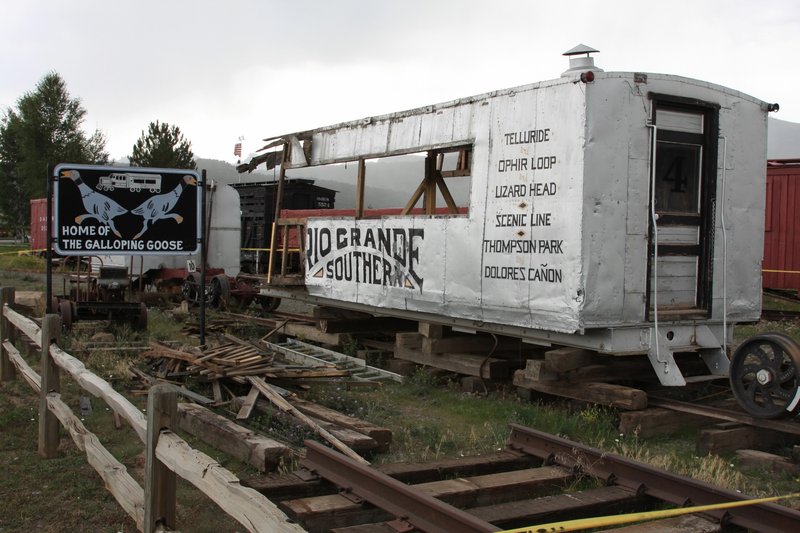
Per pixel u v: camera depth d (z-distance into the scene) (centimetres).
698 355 895
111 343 1092
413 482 546
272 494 502
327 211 1889
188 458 343
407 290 944
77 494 530
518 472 544
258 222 2372
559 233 738
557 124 742
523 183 779
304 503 472
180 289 1828
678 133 784
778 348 661
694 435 728
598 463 535
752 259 836
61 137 5056
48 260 893
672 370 768
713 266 800
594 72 720
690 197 802
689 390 831
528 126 775
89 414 737
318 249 1145
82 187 905
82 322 1337
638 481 506
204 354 846
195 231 965
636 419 707
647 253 753
